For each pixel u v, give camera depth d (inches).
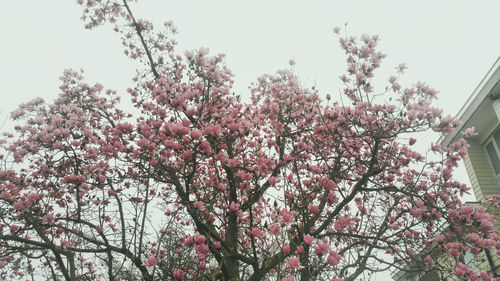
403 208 198.1
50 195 191.6
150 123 170.6
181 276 128.6
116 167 160.6
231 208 127.4
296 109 193.6
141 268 167.9
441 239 156.3
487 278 144.7
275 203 117.3
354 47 168.7
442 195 165.0
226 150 167.6
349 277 189.3
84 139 180.7
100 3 258.4
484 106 293.3
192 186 145.9
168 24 260.7
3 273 233.3
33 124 182.7
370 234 198.2
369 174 157.9
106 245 171.8
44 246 167.2
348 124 163.0
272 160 160.1
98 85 245.4
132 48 274.5
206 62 170.2
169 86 165.2
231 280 146.4
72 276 194.4
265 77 250.8
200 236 132.0
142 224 170.1
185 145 139.6
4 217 168.6
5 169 175.8
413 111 145.1
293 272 120.3
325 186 138.9
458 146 153.5
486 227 135.4
